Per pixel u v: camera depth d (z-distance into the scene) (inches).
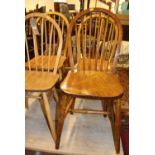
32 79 48.9
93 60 65.1
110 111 50.1
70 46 53.3
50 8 110.1
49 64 55.7
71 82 47.0
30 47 65.4
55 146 49.2
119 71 87.6
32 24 54.5
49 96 59.8
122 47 93.6
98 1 126.4
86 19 60.6
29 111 65.2
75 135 54.6
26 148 49.2
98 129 57.6
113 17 53.1
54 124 55.4
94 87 44.7
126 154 47.7
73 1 124.5
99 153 48.3
